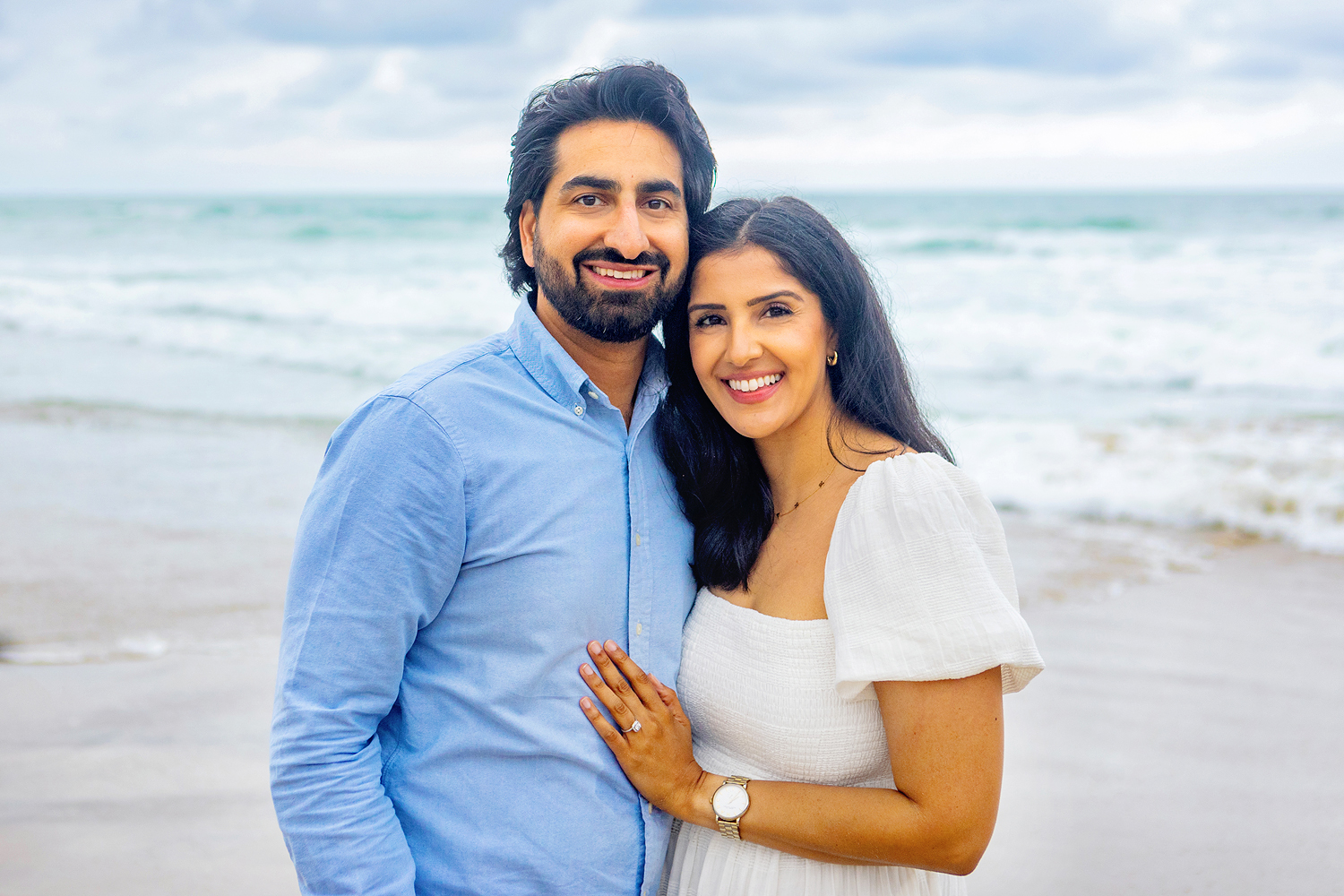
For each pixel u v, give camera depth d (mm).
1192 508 7168
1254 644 5121
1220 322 14586
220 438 9383
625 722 1964
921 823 1849
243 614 5445
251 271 24109
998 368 12742
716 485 2188
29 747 4078
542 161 2055
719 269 2105
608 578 1996
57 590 5758
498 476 1915
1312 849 3480
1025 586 5957
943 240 27094
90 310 17734
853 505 1994
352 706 1848
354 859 1814
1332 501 7137
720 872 2068
